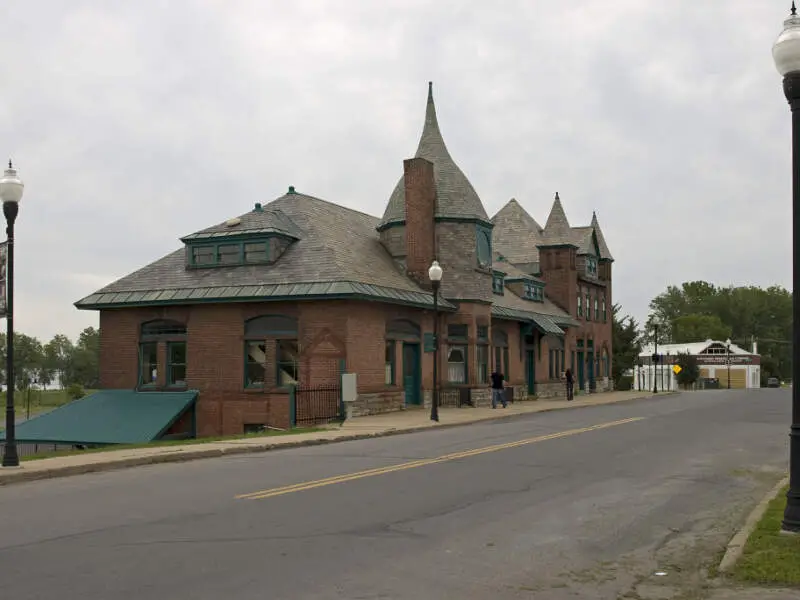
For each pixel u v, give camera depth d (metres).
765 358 127.44
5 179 15.33
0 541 8.92
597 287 58.34
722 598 7.07
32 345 129.75
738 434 22.47
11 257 15.38
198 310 30.86
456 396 35.06
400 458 16.64
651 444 19.69
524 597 7.20
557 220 53.44
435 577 7.72
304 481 13.35
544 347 47.59
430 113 37.41
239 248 31.47
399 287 31.77
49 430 29.39
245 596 6.97
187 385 30.86
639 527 10.14
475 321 35.56
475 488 12.80
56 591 7.04
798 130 9.19
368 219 39.94
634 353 83.44
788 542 8.50
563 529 9.95
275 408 29.30
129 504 11.22
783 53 9.12
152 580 7.41
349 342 28.39
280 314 29.45
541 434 22.30
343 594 7.10
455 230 35.31
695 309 150.38
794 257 9.12
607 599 7.19
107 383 32.38
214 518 10.24
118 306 31.64
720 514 10.98
